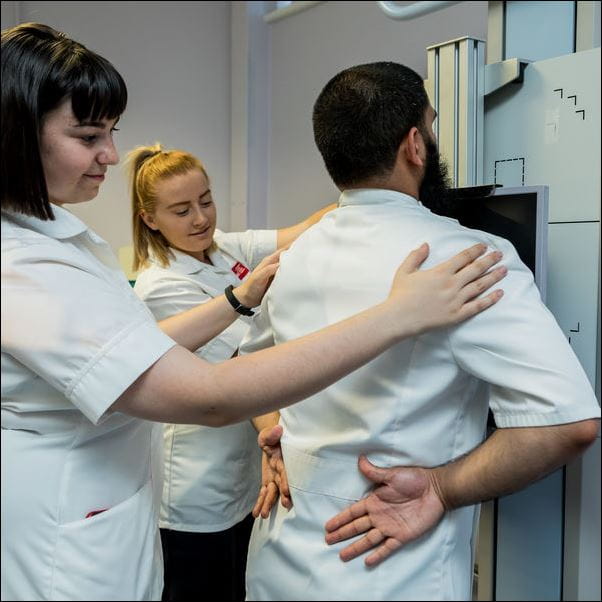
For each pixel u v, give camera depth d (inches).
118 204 102.6
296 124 114.3
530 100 44.7
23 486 29.1
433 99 46.8
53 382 27.7
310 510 31.6
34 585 29.1
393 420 29.5
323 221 34.5
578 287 43.8
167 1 112.8
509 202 37.5
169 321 43.1
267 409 27.2
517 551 52.8
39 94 28.4
